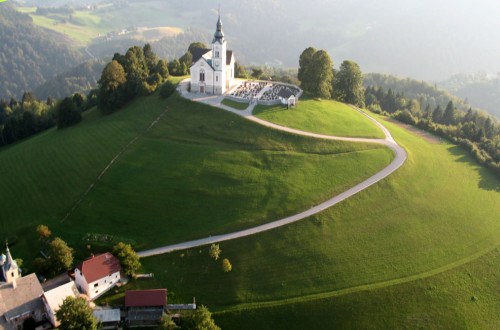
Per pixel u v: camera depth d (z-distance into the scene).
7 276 91.00
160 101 168.25
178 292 97.44
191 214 114.94
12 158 157.50
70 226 116.06
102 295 96.06
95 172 135.25
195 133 146.50
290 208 114.56
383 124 173.50
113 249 105.50
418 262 104.88
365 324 92.12
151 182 126.88
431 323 93.06
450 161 149.75
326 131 149.88
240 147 138.12
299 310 93.50
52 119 198.38
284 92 178.88
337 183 124.38
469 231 117.12
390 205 119.38
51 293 90.31
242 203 116.81
